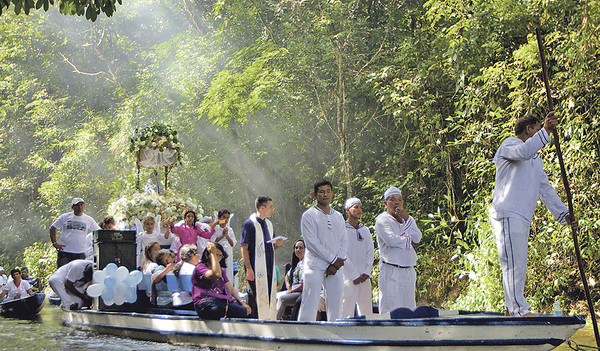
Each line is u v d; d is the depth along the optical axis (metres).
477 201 12.12
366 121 15.59
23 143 24.44
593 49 9.64
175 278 8.46
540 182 5.85
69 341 8.12
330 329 6.31
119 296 8.78
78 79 24.30
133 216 10.69
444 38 12.88
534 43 10.70
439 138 13.16
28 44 23.11
